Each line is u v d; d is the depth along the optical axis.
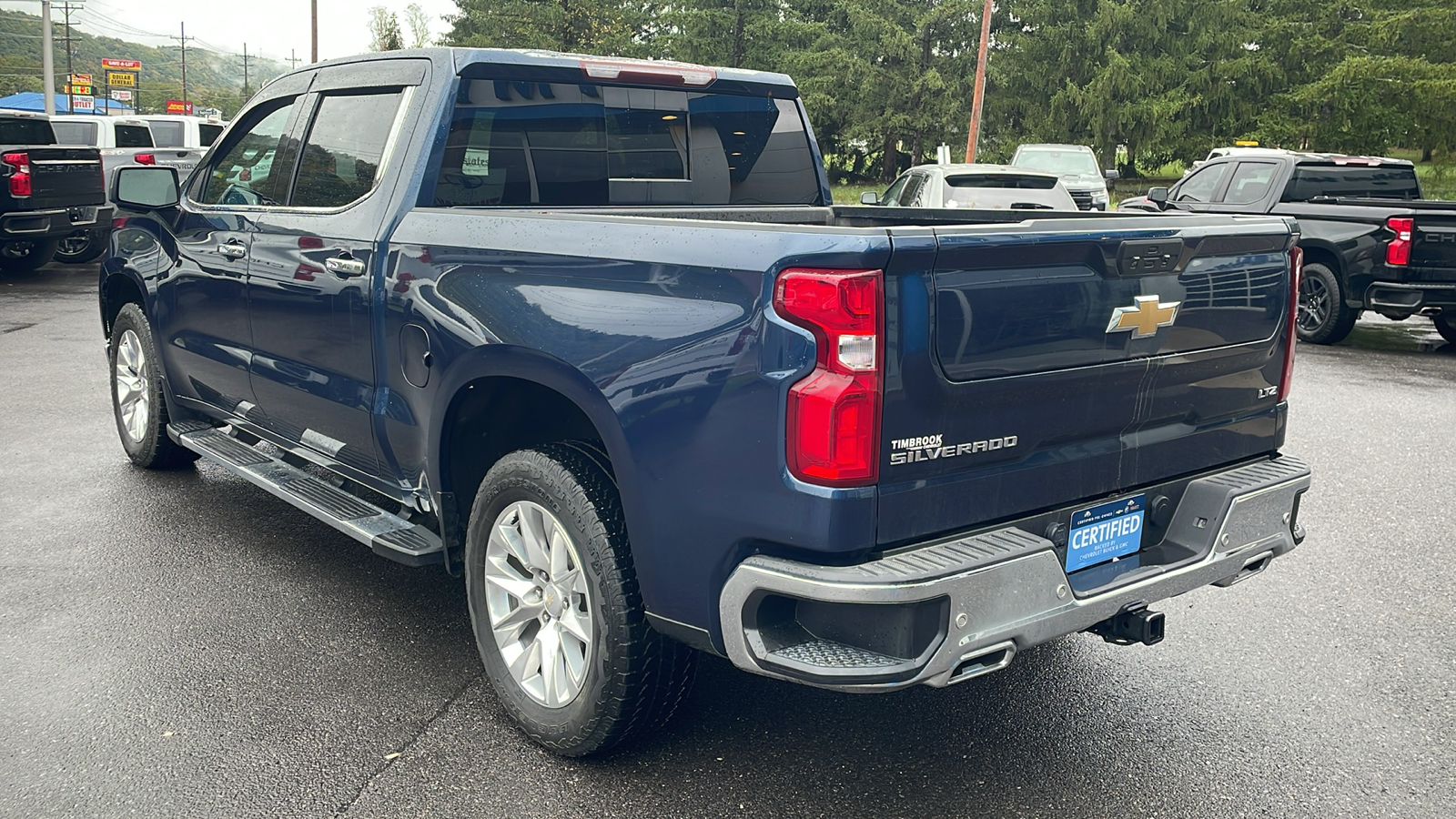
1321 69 39.88
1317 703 3.55
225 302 4.63
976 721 3.42
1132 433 3.00
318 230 3.99
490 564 3.31
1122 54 41.50
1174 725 3.40
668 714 3.07
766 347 2.46
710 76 4.38
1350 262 11.12
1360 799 2.99
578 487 2.96
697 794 2.97
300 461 4.89
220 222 4.65
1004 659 2.59
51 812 2.84
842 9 49.16
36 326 11.11
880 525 2.46
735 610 2.56
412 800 2.92
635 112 4.22
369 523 3.86
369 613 4.19
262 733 3.27
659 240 2.74
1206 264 3.05
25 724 3.29
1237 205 12.23
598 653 2.94
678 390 2.64
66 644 3.86
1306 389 9.05
